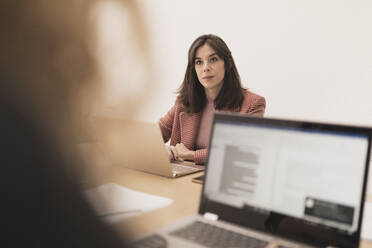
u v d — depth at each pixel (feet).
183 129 6.89
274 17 8.54
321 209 2.29
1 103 1.04
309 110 8.36
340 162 2.28
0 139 1.04
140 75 0.98
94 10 0.99
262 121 2.62
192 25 9.78
